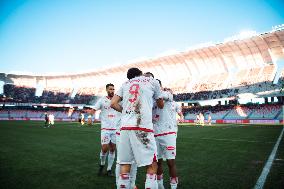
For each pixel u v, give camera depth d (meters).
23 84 63.78
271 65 40.34
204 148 10.38
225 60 43.47
